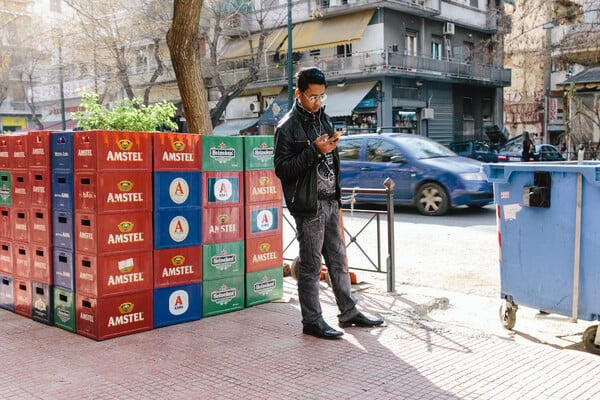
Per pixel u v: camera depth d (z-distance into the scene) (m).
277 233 5.56
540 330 4.79
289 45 24.27
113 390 3.40
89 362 3.89
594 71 23.92
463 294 5.99
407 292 5.83
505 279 4.61
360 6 28.34
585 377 3.53
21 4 40.19
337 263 4.60
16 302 5.22
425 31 31.44
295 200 4.31
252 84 32.47
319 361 3.86
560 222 4.21
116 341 4.36
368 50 28.81
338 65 29.16
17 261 5.16
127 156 4.43
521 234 4.46
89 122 6.59
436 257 7.97
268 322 4.84
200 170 4.88
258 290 5.43
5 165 5.20
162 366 3.79
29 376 3.65
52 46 40.41
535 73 39.75
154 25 28.42
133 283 4.52
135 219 4.50
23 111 46.28
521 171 4.39
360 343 4.23
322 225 4.39
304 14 30.64
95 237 4.33
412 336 4.39
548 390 3.34
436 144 13.46
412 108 30.44
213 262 5.03
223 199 5.07
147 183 4.56
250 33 29.75
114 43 28.94
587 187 4.04
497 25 35.75
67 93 41.97
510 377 3.54
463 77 32.25
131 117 6.65
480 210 13.06
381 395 3.29
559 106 38.41
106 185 4.32
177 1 6.34
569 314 4.21
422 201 12.43
